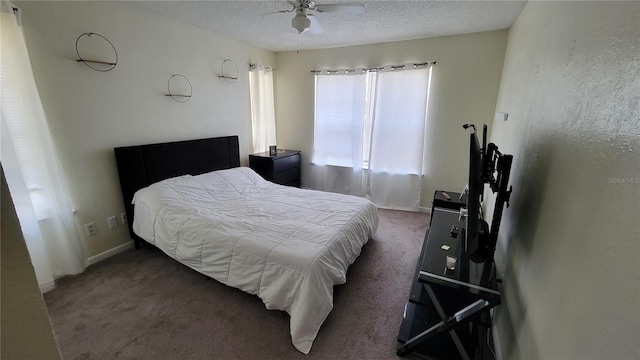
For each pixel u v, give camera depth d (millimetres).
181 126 3143
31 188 2041
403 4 2447
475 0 2342
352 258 2205
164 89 2910
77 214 2365
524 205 1488
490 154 1621
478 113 3457
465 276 1423
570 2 1206
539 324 1072
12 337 383
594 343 716
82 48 2248
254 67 4020
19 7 1914
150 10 2654
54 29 2088
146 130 2799
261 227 2133
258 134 4281
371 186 4234
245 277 1853
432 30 3188
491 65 3285
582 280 810
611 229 703
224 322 1819
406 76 3676
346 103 4172
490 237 1506
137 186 2684
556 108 1227
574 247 882
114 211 2619
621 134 705
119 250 2678
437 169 3832
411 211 4051
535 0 1940
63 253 2230
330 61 4141
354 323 1848
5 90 1857
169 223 2291
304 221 2281
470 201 1356
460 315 1443
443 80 3543
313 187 4719
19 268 376
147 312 1897
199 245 2059
